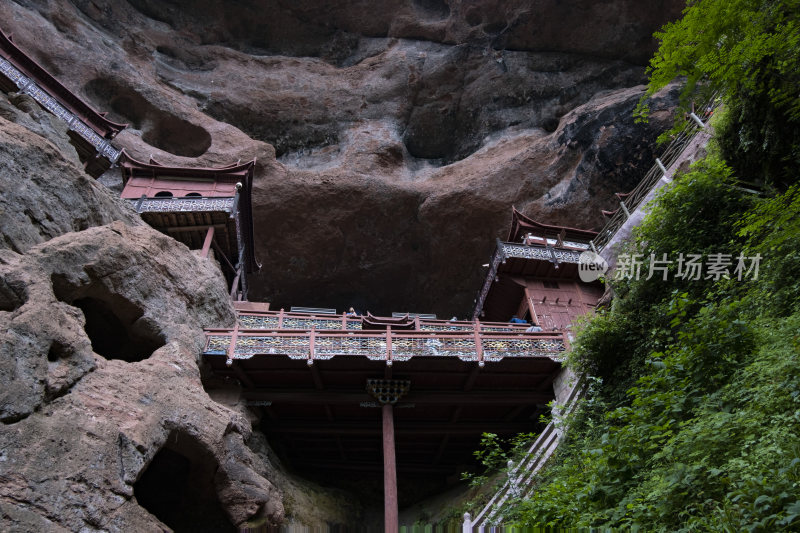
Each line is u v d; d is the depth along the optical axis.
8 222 11.52
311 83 32.97
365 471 17.81
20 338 9.17
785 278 8.65
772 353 6.75
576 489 7.15
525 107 31.52
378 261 30.94
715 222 11.63
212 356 14.02
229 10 33.47
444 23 33.19
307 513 14.22
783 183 10.55
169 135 29.81
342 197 29.23
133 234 14.15
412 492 17.58
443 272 30.81
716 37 6.65
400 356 13.94
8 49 19.86
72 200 13.62
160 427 10.58
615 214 19.08
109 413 9.84
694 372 7.32
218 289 16.50
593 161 26.70
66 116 19.95
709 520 5.04
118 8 31.14
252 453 13.29
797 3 6.44
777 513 4.57
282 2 33.25
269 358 14.03
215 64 32.78
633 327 12.39
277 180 28.84
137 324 13.07
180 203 20.11
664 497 5.66
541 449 11.41
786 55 7.91
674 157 16.52
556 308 19.22
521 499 9.52
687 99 7.01
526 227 21.38
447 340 14.36
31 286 10.21
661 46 6.84
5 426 8.29
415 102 32.78
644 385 7.73
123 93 28.59
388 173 30.69
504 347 14.30
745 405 6.45
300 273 30.55
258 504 11.90
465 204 28.72
